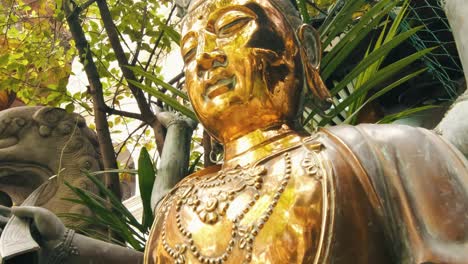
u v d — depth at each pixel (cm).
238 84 236
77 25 463
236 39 239
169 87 329
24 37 538
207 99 240
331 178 206
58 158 401
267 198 214
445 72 399
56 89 494
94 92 441
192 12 254
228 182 226
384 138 210
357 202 203
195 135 550
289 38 246
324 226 200
